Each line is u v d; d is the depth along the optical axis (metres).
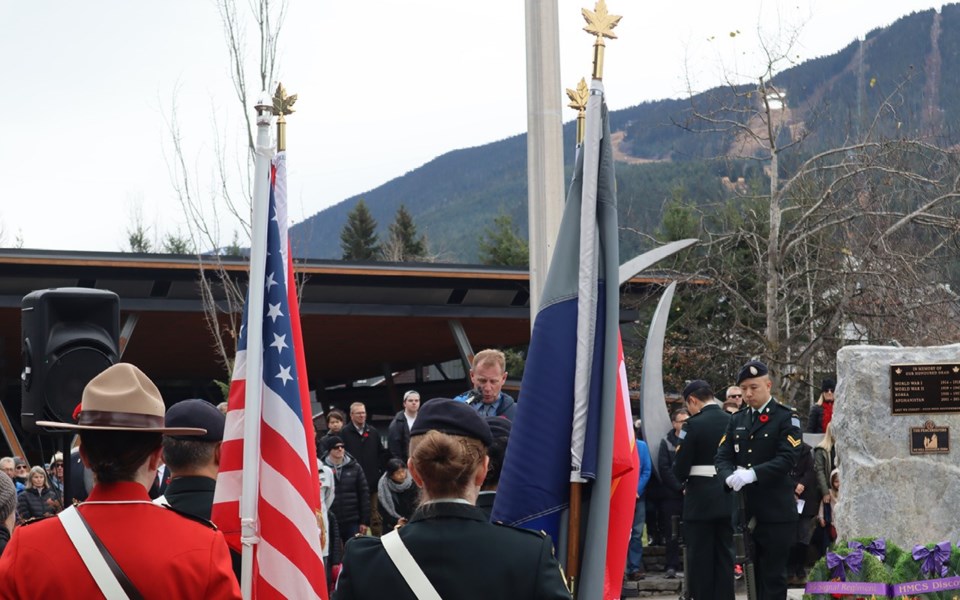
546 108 9.68
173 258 23.34
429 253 81.56
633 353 30.31
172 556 3.50
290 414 5.62
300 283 25.00
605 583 5.37
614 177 5.61
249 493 5.30
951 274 24.77
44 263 22.66
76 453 9.70
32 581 3.45
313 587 5.45
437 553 3.63
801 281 26.80
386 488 14.48
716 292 27.25
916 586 9.31
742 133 25.14
